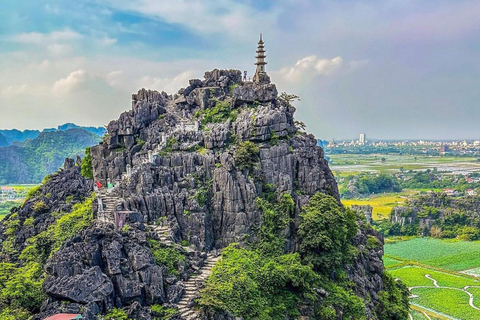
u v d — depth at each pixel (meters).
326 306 84.50
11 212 114.19
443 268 185.75
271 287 79.81
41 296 63.97
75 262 62.44
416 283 164.00
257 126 96.62
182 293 69.62
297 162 99.88
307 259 89.88
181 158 92.81
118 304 61.88
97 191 96.00
